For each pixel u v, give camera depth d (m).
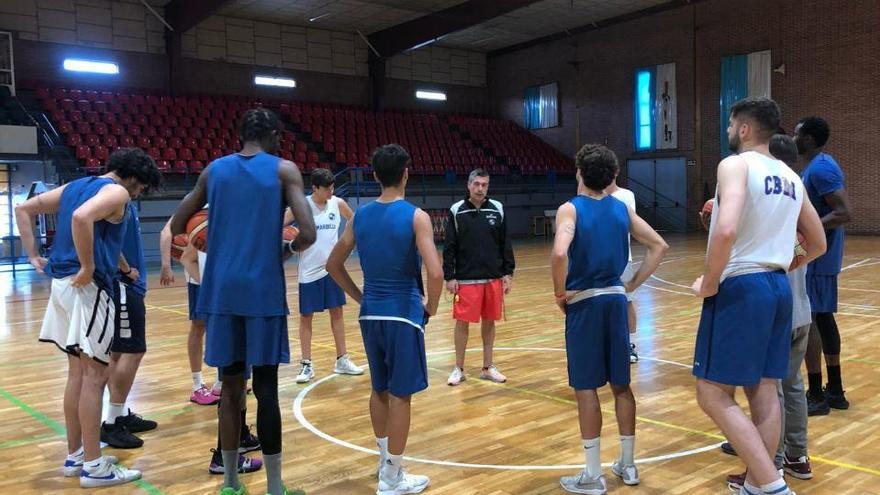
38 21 15.21
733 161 2.35
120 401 3.46
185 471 3.13
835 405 3.83
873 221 15.26
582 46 20.52
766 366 2.38
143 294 3.45
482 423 3.76
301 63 19.17
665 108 18.66
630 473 2.88
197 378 4.21
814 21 15.82
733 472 3.00
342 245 2.88
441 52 22.17
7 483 3.02
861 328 6.06
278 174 2.53
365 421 3.82
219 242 2.51
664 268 10.97
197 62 17.44
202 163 15.19
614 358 2.80
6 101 13.99
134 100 15.71
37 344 6.11
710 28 17.61
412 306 2.74
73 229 2.75
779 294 2.34
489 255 4.51
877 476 2.92
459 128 20.98
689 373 4.73
